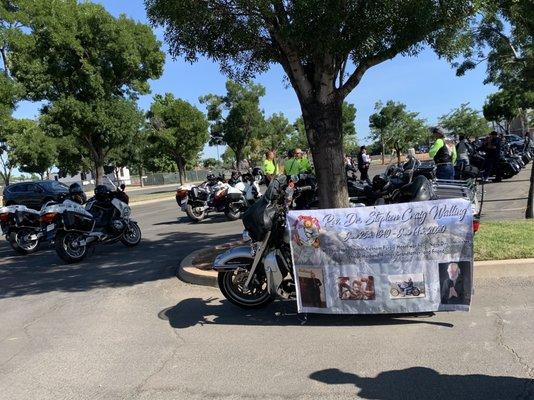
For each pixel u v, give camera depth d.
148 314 6.50
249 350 5.04
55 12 25.53
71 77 26.70
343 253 5.48
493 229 8.40
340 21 6.49
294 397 4.01
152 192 44.16
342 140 7.94
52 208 10.72
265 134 54.00
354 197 11.37
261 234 5.80
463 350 4.62
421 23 6.57
